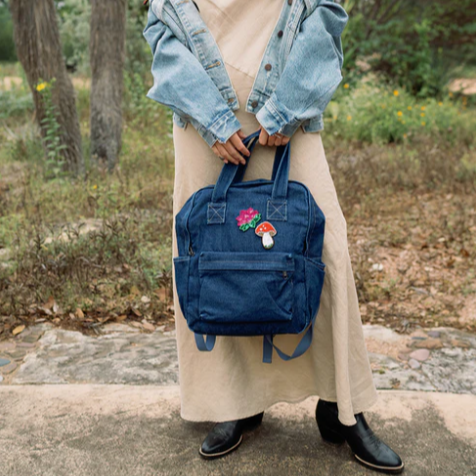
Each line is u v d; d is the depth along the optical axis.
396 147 6.82
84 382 2.38
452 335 2.87
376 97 8.44
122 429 2.05
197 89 1.64
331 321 1.79
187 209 1.68
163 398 2.23
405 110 8.02
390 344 2.79
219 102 1.64
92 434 2.02
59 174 5.32
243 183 1.67
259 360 1.93
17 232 3.80
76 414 2.13
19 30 5.17
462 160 5.91
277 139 1.66
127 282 3.25
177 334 1.91
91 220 4.30
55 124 5.22
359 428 1.87
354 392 1.85
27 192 4.67
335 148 7.01
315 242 1.65
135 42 9.46
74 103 5.45
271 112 1.62
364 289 3.38
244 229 1.61
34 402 2.19
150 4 1.78
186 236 1.66
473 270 3.68
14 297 2.99
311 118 1.69
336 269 1.72
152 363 2.54
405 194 5.23
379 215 4.71
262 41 1.71
